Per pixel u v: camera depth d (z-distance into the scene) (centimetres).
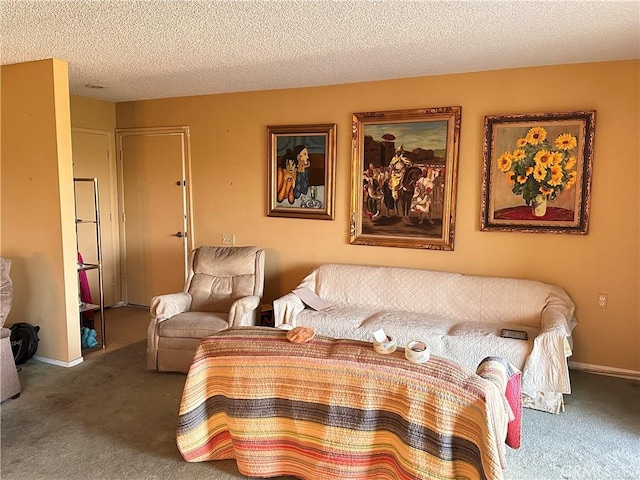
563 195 362
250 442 224
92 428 281
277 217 468
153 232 536
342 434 208
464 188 394
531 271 379
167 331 357
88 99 511
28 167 373
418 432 191
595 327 365
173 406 310
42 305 381
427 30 282
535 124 364
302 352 216
